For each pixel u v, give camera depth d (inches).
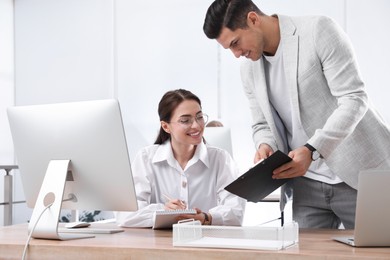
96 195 70.1
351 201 79.6
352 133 76.6
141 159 86.5
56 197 66.1
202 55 205.6
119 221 82.5
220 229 57.9
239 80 200.5
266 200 132.3
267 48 77.0
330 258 48.8
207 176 86.9
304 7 193.5
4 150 227.3
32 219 65.7
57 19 226.4
